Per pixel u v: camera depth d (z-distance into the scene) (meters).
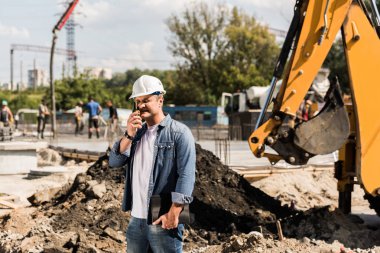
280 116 7.73
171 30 62.34
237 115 29.25
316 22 7.64
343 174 9.26
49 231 7.49
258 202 9.09
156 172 4.54
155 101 4.59
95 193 8.60
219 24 61.72
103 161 9.71
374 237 7.59
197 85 63.69
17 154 17.17
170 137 4.54
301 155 7.74
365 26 7.68
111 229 7.43
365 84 7.65
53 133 28.55
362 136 7.65
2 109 24.52
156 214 4.44
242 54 61.78
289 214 8.95
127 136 4.62
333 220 7.77
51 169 15.47
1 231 8.05
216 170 9.46
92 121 28.23
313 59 7.66
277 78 8.01
